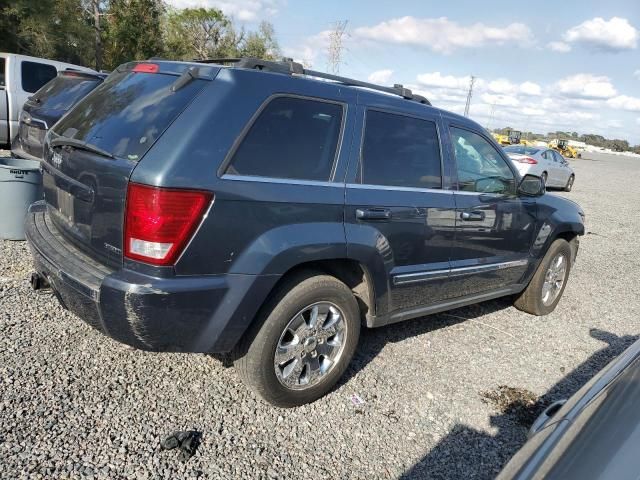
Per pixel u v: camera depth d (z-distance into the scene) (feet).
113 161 8.68
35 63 31.68
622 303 20.65
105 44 90.12
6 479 7.75
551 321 17.52
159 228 8.11
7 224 17.74
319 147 10.12
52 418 9.21
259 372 9.71
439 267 12.74
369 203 10.69
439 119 12.93
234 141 8.81
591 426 5.24
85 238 9.46
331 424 10.21
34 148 21.94
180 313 8.45
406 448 9.84
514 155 58.80
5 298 13.32
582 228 18.07
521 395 12.33
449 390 12.09
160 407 9.96
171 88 9.19
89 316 8.81
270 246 9.08
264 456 9.07
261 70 9.70
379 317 11.73
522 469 5.12
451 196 12.80
